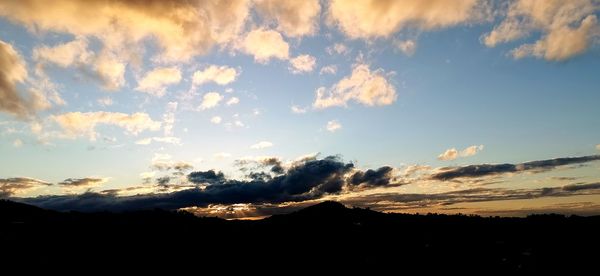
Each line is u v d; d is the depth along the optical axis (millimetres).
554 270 67812
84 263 71750
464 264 74438
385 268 74562
